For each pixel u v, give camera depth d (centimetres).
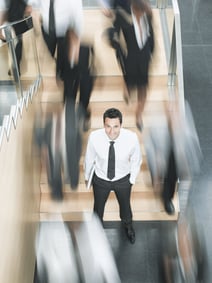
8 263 389
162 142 594
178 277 516
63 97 606
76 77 610
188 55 803
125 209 525
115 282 515
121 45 623
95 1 644
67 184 580
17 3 621
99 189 497
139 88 603
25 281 470
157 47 623
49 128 586
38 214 563
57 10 633
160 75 600
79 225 563
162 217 568
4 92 429
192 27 859
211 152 641
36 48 592
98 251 540
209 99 726
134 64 609
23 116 475
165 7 600
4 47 438
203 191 600
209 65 786
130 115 593
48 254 538
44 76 610
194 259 533
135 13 631
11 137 413
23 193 467
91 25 635
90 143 466
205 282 512
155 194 576
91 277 518
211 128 677
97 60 615
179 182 605
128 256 539
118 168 476
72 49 621
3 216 370
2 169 372
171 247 545
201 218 573
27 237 488
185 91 738
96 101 600
